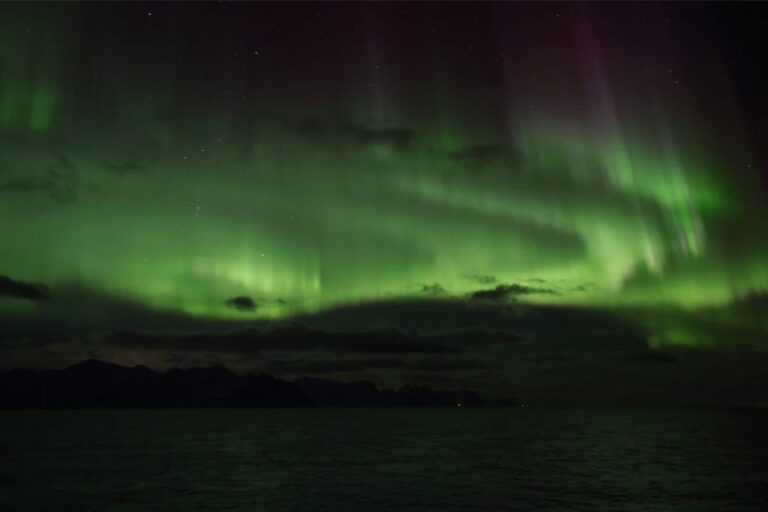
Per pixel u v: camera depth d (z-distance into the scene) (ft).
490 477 105.81
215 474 110.93
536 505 77.20
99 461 136.26
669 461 131.13
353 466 124.98
